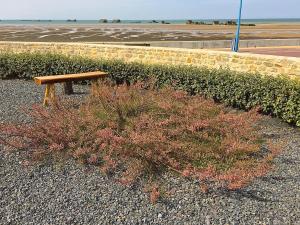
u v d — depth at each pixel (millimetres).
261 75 8766
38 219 4090
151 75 10461
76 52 13188
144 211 4289
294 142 6664
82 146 5832
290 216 4215
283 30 52625
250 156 5863
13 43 13992
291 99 7609
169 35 39000
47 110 7480
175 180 4984
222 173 5113
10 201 4414
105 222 4066
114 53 12430
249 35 38219
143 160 5379
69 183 4863
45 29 58906
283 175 5242
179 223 4078
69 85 9812
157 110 7066
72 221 4066
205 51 10531
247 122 6809
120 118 6578
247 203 4477
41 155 5516
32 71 12391
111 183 4883
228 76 9039
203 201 4512
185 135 6219
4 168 5199
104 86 8234
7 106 8172
